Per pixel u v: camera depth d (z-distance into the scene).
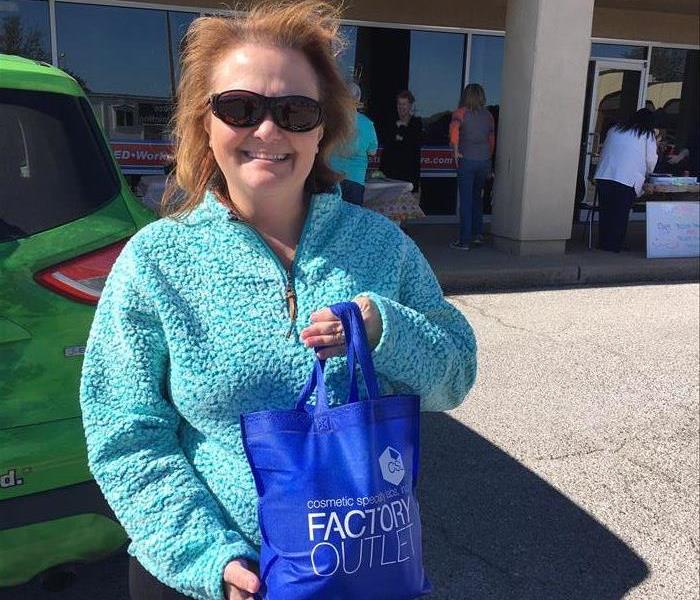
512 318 6.29
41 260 2.12
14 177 2.18
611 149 8.43
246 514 1.40
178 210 1.50
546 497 3.41
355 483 1.23
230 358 1.39
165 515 1.35
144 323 1.42
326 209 1.47
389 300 1.42
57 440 2.09
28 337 2.10
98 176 2.34
